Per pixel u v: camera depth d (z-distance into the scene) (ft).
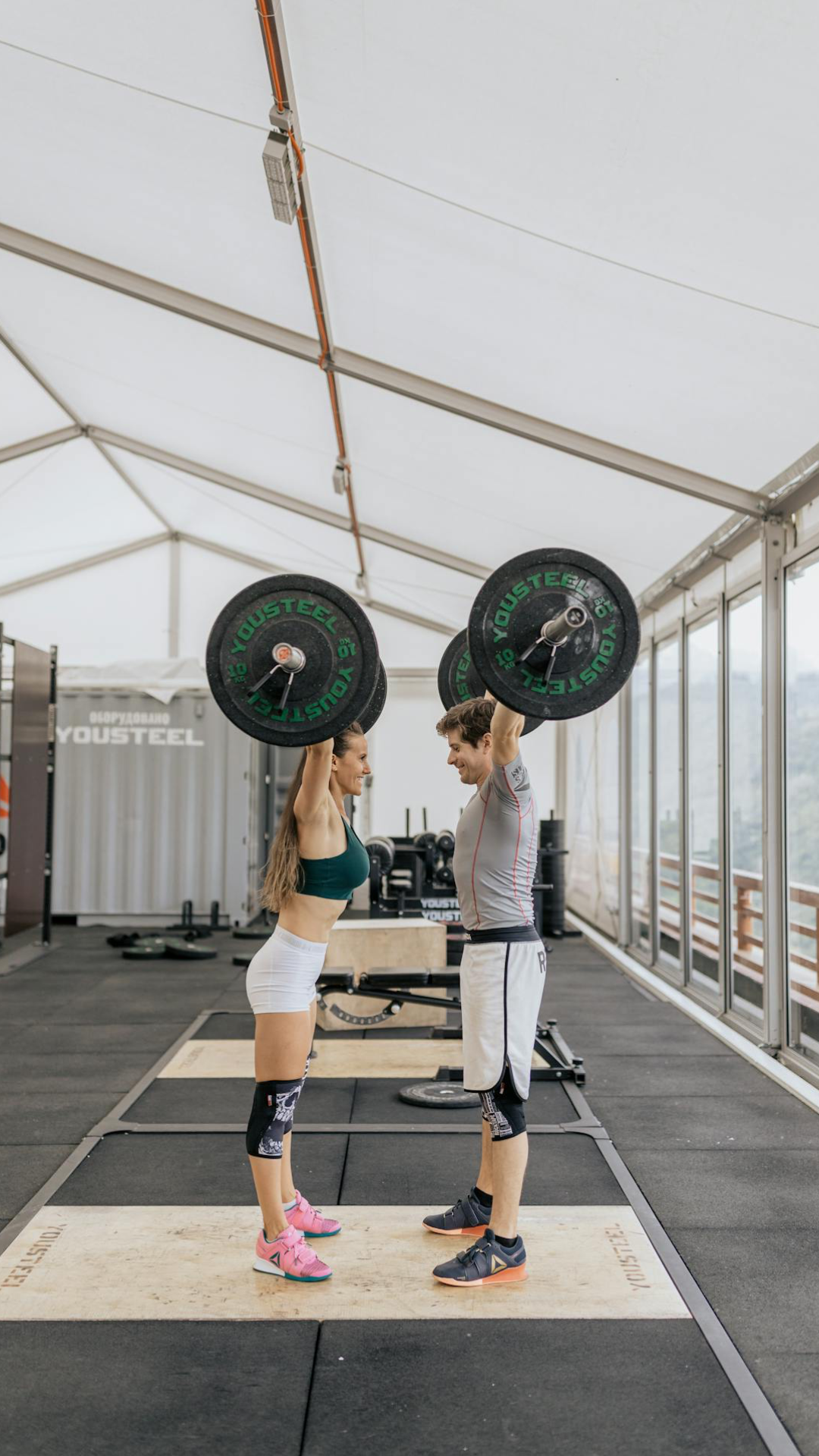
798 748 16.90
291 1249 9.04
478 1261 8.90
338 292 16.26
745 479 16.85
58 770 33.45
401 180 12.62
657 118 9.78
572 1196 10.96
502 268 13.53
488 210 12.43
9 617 40.88
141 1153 12.32
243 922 33.09
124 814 33.37
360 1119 13.64
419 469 23.21
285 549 37.91
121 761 33.40
